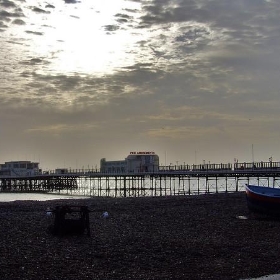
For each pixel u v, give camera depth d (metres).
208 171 76.25
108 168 120.12
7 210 37.31
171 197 55.56
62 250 20.11
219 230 26.53
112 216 32.91
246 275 16.81
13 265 17.27
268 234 25.36
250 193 34.81
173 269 17.38
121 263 18.08
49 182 118.88
